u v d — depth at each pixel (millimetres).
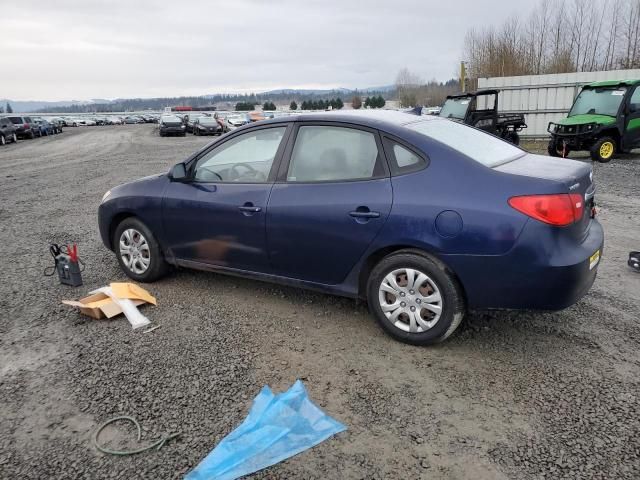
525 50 35125
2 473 2504
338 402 2984
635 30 29531
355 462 2498
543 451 2533
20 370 3455
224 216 4250
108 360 3541
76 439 2738
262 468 2471
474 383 3141
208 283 5004
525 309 3262
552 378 3168
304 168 3926
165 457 2572
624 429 2670
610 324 3881
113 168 15828
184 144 26281
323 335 3832
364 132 3705
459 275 3307
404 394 3049
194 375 3312
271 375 3293
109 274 5414
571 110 14508
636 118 13281
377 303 3676
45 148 26781
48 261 5965
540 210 3082
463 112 16062
